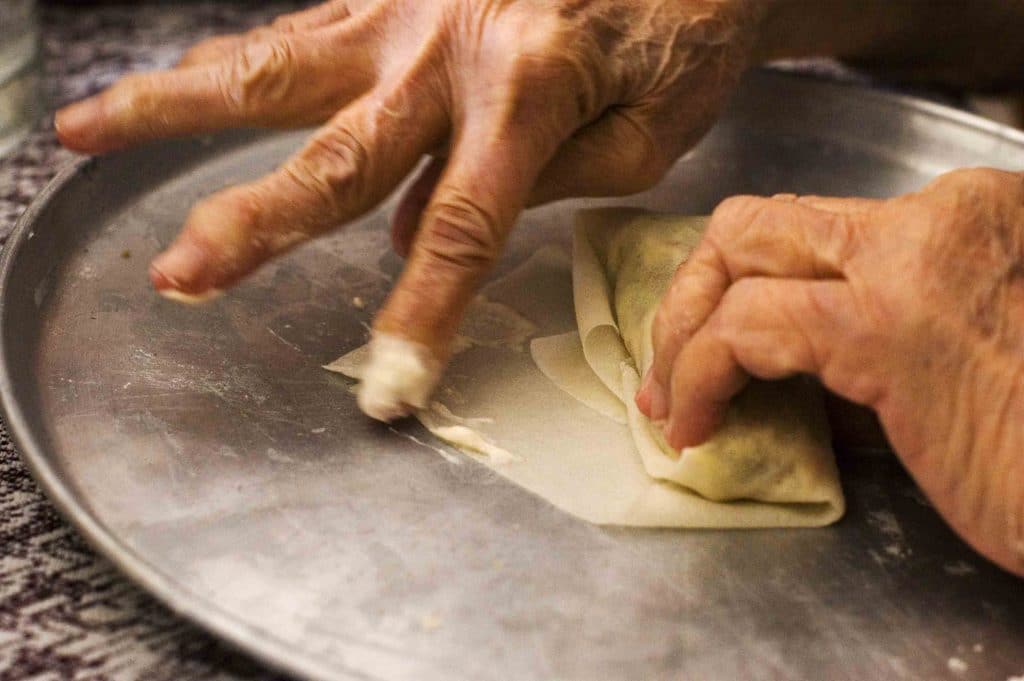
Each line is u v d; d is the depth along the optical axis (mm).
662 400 519
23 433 491
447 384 551
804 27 734
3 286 535
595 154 564
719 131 692
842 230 492
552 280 601
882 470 540
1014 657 484
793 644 482
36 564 485
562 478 521
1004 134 666
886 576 503
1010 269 483
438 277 512
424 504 508
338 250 608
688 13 570
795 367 487
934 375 477
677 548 506
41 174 665
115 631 470
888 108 688
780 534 514
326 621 471
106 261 586
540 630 477
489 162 515
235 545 489
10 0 690
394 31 540
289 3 892
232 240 502
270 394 540
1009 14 773
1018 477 473
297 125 554
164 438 519
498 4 528
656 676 469
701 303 504
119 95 541
